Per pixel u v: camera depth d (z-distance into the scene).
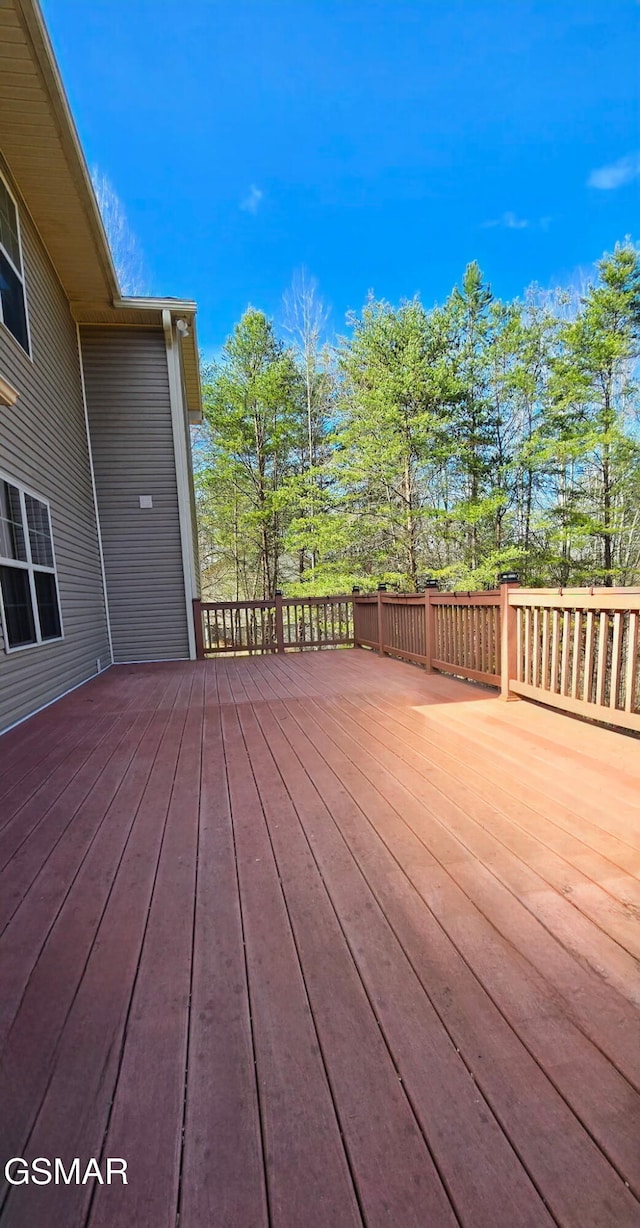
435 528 13.91
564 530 12.98
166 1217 0.78
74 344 6.78
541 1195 0.79
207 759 2.88
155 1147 0.88
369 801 2.23
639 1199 0.78
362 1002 1.17
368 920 1.45
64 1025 1.13
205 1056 1.05
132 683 5.55
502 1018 1.11
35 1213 0.80
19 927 1.48
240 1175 0.83
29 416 4.66
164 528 7.44
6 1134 0.91
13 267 4.50
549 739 2.98
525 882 1.59
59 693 4.96
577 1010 1.12
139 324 7.19
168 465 7.38
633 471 12.60
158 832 2.03
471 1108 0.92
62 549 5.48
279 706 4.11
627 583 13.61
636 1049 1.02
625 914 1.43
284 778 2.54
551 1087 0.95
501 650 4.02
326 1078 0.99
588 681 3.15
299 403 15.88
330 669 5.95
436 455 12.74
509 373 13.02
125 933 1.44
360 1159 0.85
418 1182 0.81
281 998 1.19
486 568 12.44
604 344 12.16
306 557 16.77
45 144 4.29
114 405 7.20
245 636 8.35
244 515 15.26
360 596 7.89
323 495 14.32
